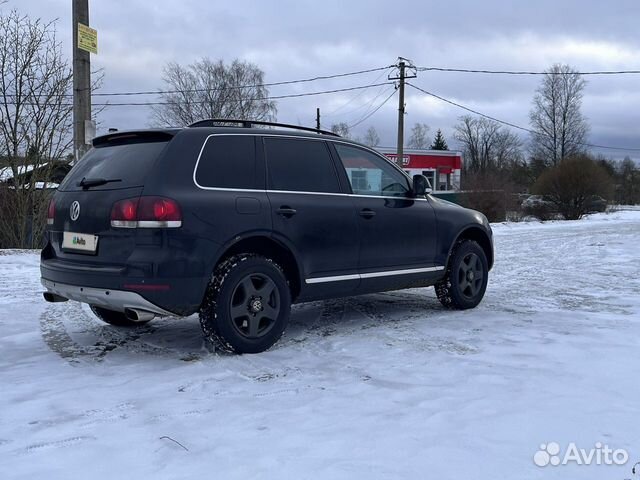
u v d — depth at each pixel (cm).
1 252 1130
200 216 432
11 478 269
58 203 490
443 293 643
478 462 282
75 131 1110
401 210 577
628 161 7631
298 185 503
